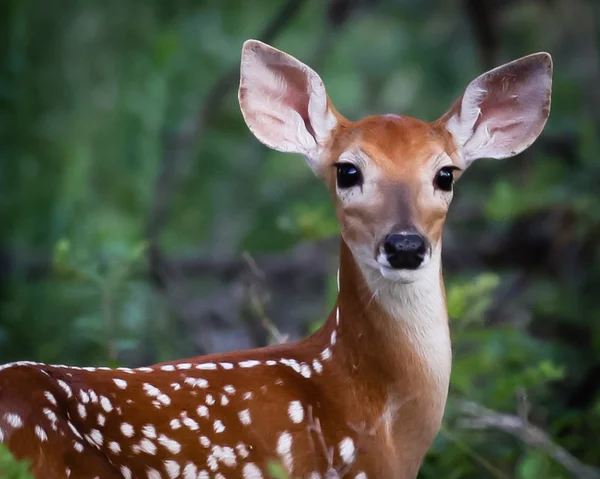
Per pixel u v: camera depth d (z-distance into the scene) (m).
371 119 8.03
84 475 6.91
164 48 15.90
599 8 16.45
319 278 16.19
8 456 6.34
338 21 16.69
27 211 15.16
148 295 13.30
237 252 16.59
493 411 9.95
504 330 11.13
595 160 14.90
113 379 7.24
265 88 8.30
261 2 18.11
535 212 14.33
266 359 7.67
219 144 18.19
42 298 13.40
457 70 18.56
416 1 18.19
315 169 8.20
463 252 15.86
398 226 7.44
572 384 12.03
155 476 7.18
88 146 15.88
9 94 14.95
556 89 16.48
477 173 16.61
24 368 6.99
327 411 7.53
